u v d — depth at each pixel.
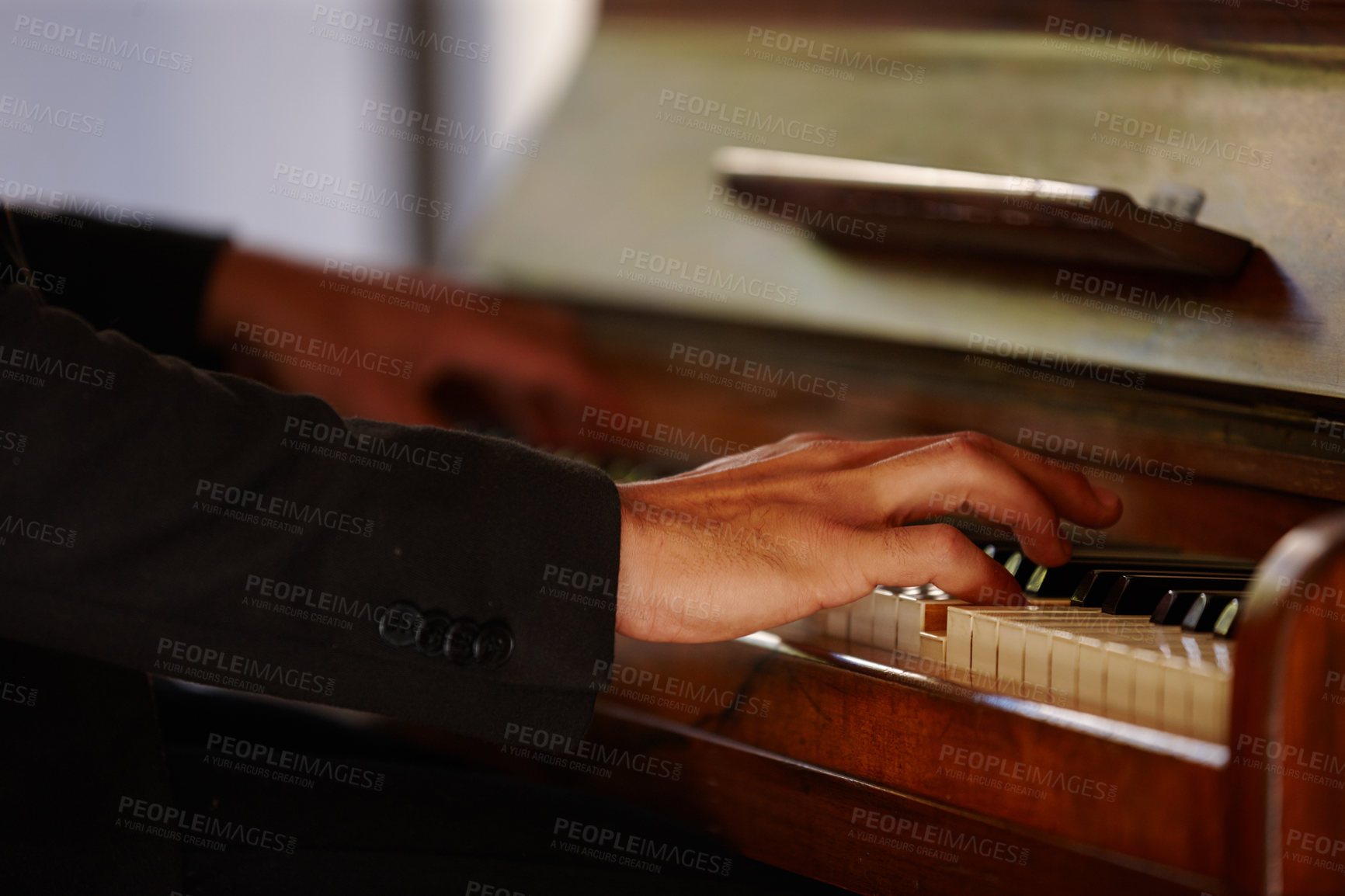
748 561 1.89
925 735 1.87
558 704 1.86
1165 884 1.78
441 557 1.86
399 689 1.86
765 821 1.95
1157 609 1.87
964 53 2.32
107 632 1.84
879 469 1.93
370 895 1.93
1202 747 1.77
